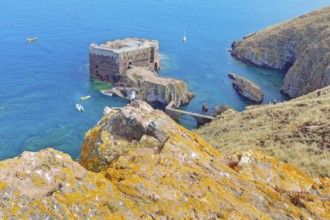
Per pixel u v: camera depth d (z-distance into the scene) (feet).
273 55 521.65
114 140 62.54
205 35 639.35
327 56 416.67
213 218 43.32
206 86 427.74
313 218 52.85
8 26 626.64
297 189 60.70
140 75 414.82
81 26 653.30
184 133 66.59
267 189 55.11
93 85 414.62
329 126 118.01
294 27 548.31
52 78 422.41
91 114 341.41
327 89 257.55
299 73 438.40
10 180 36.88
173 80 400.47
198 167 54.49
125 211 39.29
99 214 37.04
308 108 169.27
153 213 40.75
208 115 355.15
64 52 512.63
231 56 545.44
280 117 167.73
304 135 118.52
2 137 289.53
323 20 544.21
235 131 168.86
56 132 303.27
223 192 49.03
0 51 501.97
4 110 336.90
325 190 61.93
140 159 53.21
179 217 41.50
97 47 436.35
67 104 359.46
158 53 517.96
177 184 47.39
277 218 49.19
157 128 62.34
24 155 41.27
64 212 35.17
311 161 89.35
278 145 115.44
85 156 65.92
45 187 37.83
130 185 44.24
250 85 400.06
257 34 581.12
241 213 45.47
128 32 631.56
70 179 39.09
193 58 523.70
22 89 386.11
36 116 329.31
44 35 586.04
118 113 66.64
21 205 34.17
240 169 61.77
